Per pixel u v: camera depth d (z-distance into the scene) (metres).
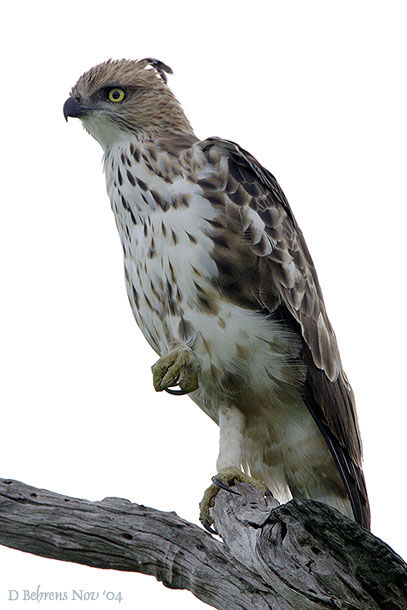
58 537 9.47
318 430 11.52
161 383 11.05
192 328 11.01
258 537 8.21
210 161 11.19
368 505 12.16
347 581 7.59
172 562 9.22
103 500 9.60
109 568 9.56
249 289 10.94
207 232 10.88
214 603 9.01
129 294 11.70
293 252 11.38
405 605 7.52
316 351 11.35
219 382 11.20
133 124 11.83
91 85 12.05
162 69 12.67
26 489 9.59
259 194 11.26
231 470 10.35
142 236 11.20
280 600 8.60
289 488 12.01
